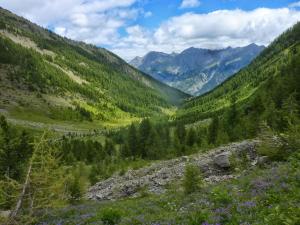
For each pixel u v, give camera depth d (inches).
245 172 1232.8
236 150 1608.0
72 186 1414.9
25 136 1633.9
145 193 1515.7
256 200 639.1
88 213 1003.3
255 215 538.6
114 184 1984.5
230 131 3107.8
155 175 1779.0
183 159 1974.7
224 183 1034.1
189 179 1088.8
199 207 706.8
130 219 736.3
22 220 821.2
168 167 1916.8
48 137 859.4
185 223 583.2
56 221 930.1
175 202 903.7
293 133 1152.2
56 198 919.0
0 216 812.0
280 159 1146.7
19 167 1507.1
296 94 2918.3
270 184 743.1
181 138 4227.4
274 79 4766.2
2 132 1685.5
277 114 2325.3
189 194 1003.3
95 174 2544.3
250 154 1539.1
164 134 4350.4
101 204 1221.7
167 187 1547.7
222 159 1517.0
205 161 1662.2
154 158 3654.0
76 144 4744.1
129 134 4018.2
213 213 594.9
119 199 1588.3
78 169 2859.3
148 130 4018.2
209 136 3533.5
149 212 857.5
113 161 3639.3
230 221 536.1
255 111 3265.3
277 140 1181.7
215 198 695.1
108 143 4729.3
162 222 637.3
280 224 461.1
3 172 1498.5
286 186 681.0
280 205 552.4
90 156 4350.4
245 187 805.2
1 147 1537.9
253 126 2625.5
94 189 2012.8
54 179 877.2
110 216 756.0
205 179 1359.5
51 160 847.7
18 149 1556.3
